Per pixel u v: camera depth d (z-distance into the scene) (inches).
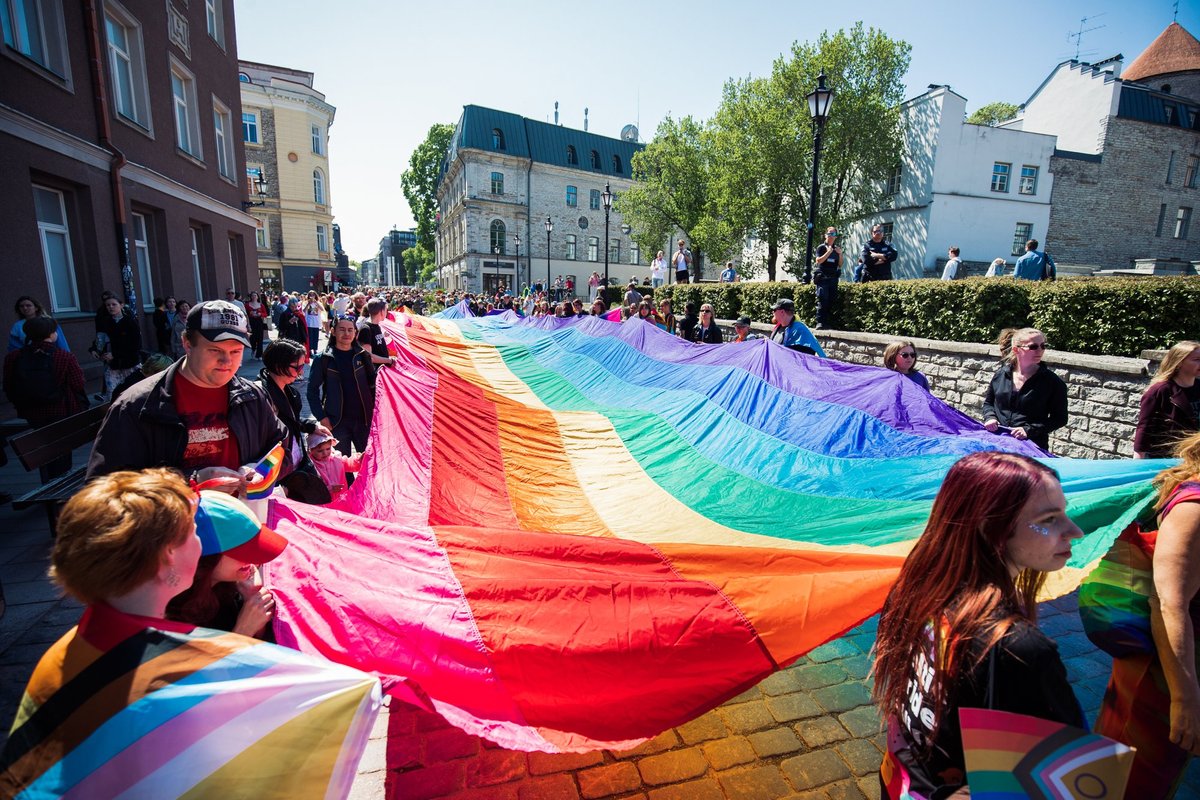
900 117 967.6
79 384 219.5
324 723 52.0
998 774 44.2
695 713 73.2
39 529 187.8
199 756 47.9
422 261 3024.1
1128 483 99.7
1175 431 148.3
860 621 78.8
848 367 205.9
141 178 444.1
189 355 96.0
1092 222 1035.3
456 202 2022.6
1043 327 280.5
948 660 49.6
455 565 90.0
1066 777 42.5
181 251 519.8
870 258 451.8
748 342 243.0
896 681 56.7
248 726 49.8
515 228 1876.2
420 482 151.7
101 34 394.3
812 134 856.9
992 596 49.8
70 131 359.9
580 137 1987.0
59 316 346.9
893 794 57.2
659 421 202.2
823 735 108.5
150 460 94.3
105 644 49.3
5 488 227.3
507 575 87.3
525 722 70.0
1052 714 45.0
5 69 303.9
